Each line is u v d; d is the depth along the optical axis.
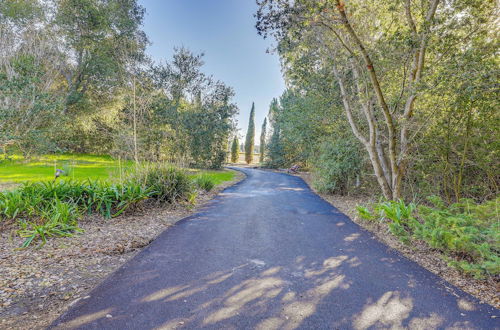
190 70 19.16
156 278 3.03
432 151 6.88
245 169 33.25
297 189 13.16
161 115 17.05
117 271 3.21
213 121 21.67
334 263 3.61
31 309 2.31
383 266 3.54
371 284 2.99
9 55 10.55
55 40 15.12
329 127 11.17
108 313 2.28
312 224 5.84
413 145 7.04
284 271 3.31
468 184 6.99
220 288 2.81
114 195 6.05
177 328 2.09
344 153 10.41
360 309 2.46
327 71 9.16
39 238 4.22
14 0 15.40
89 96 20.95
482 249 3.15
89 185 6.55
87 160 21.98
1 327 2.03
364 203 8.99
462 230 3.53
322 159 11.62
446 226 3.81
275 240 4.62
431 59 6.55
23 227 4.40
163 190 7.30
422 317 2.34
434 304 2.58
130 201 6.04
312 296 2.68
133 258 3.67
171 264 3.46
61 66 15.63
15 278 2.88
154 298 2.56
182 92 19.41
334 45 7.89
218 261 3.59
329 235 5.00
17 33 13.51
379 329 2.15
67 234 4.43
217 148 26.64
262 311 2.38
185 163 9.03
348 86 9.03
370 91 7.66
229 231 5.16
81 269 3.23
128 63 12.02
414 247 4.32
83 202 5.92
